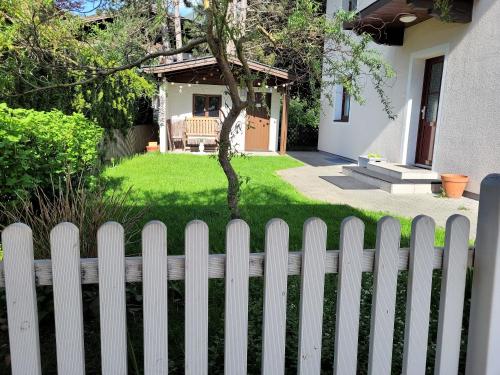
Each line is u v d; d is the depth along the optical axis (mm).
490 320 1713
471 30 6445
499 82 5859
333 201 6270
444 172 7207
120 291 1553
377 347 1745
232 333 1639
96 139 5668
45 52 2756
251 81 2338
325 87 3057
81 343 1561
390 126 9164
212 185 6973
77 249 1508
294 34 2676
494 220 1669
